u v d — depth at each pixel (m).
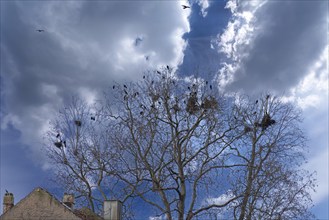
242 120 43.66
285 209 38.44
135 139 41.81
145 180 40.12
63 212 26.39
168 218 37.84
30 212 26.47
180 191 39.16
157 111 42.88
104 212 28.81
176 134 41.34
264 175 39.41
